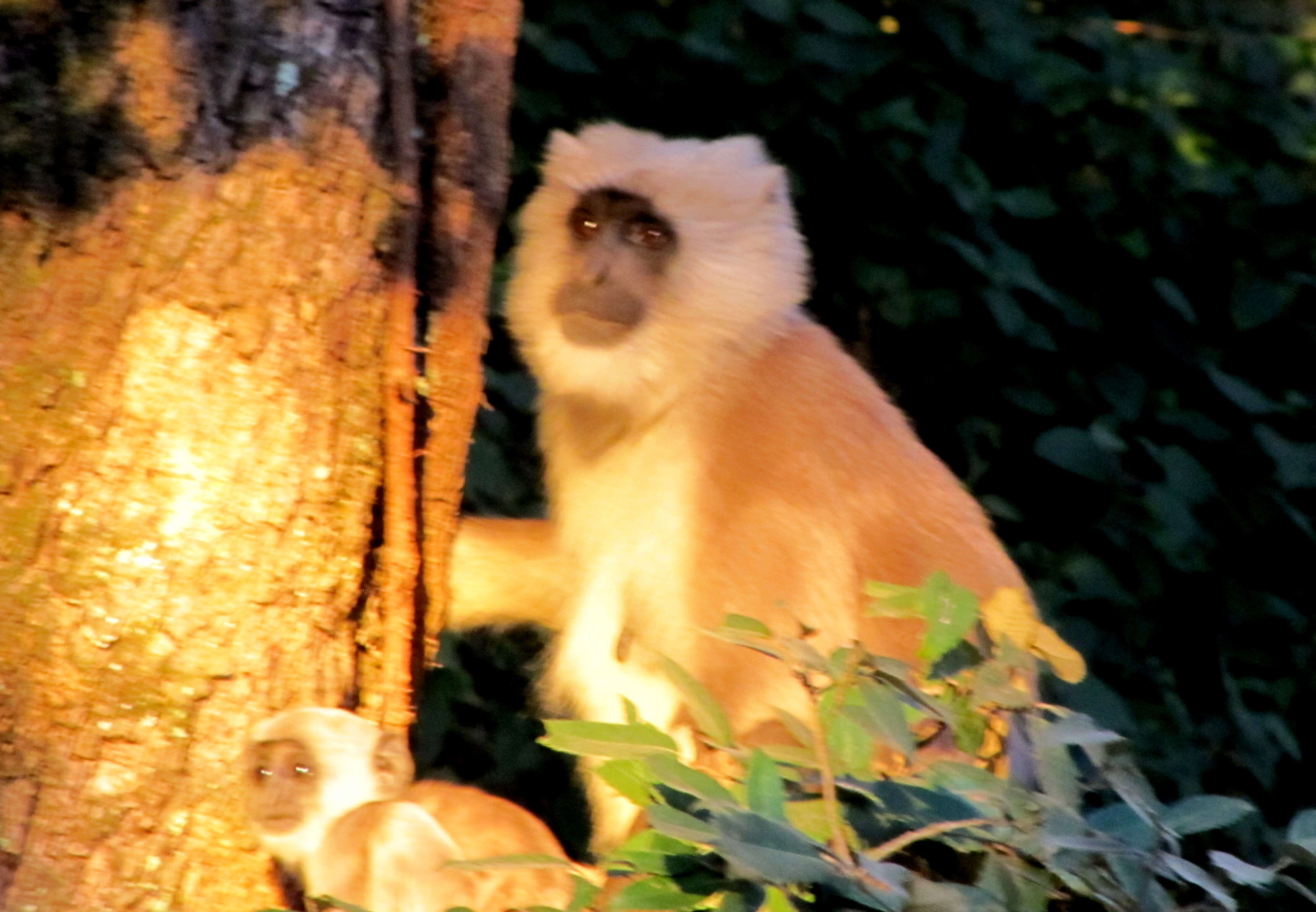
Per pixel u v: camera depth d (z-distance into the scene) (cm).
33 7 631
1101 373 1341
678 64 1314
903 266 1330
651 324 868
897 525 853
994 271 1310
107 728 618
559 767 1151
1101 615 1284
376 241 680
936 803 587
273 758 632
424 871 611
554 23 1305
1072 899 622
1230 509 1329
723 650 822
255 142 649
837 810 566
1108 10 1562
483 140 752
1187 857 1155
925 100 1336
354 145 672
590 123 1304
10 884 607
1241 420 1353
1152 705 1269
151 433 629
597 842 889
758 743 796
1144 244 1360
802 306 1252
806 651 618
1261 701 1323
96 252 629
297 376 654
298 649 654
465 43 744
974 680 626
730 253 882
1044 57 1391
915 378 1336
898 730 596
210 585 633
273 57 657
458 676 1105
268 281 647
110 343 628
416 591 721
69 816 613
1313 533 1331
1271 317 1355
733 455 855
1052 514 1322
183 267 634
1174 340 1359
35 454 620
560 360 877
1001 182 1382
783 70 1312
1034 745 618
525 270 918
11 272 629
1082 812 759
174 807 624
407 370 692
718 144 927
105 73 633
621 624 869
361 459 677
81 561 620
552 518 925
